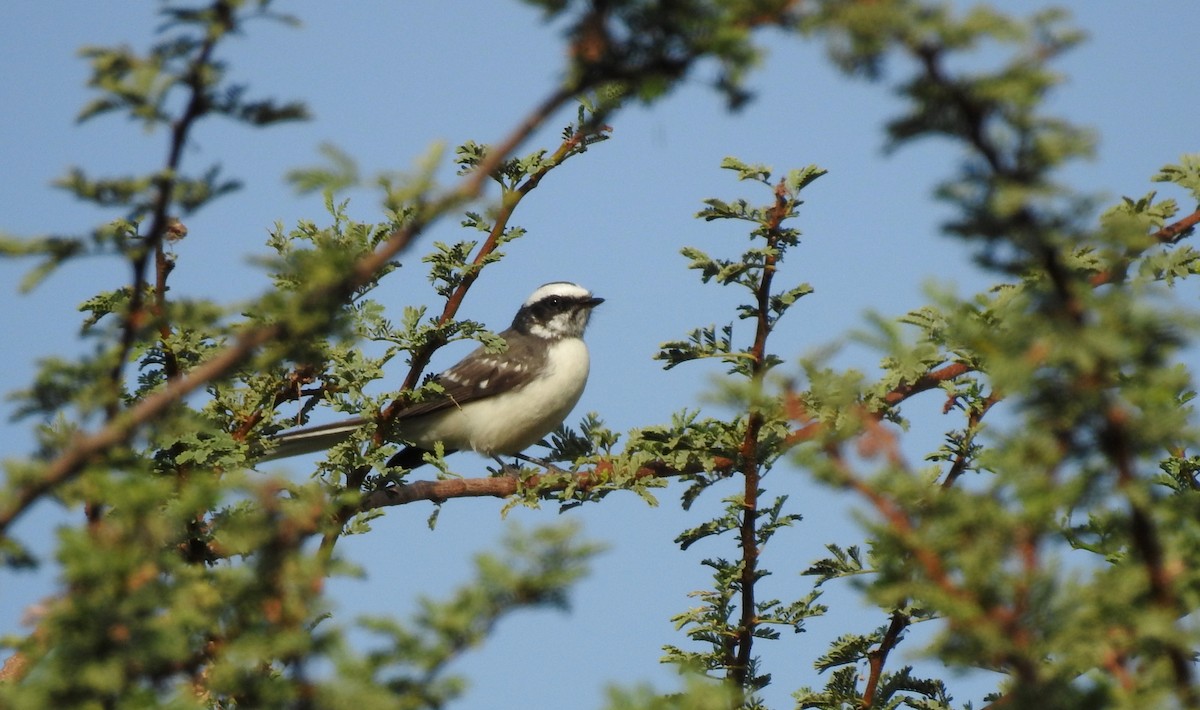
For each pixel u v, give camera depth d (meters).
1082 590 5.67
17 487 6.33
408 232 7.09
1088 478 5.68
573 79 6.70
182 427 8.07
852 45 5.43
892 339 7.05
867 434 6.23
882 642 11.78
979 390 10.91
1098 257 8.31
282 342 7.21
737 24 6.55
